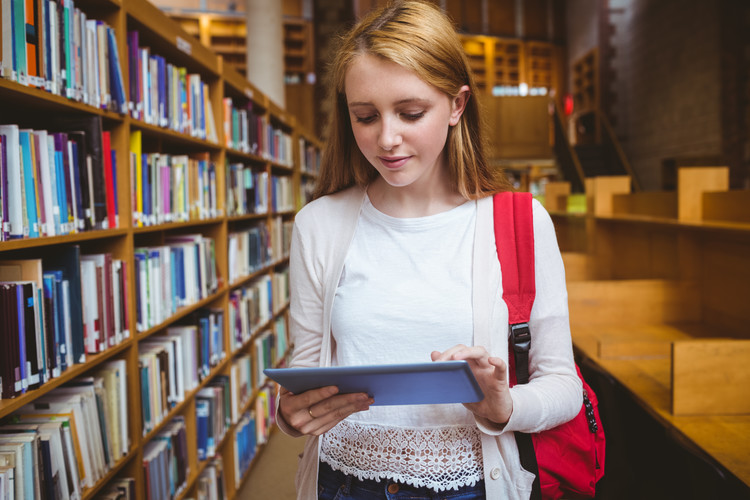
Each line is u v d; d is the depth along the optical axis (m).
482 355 0.77
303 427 0.84
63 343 1.36
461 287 0.90
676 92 9.62
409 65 0.77
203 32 12.39
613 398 1.73
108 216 1.60
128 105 1.72
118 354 1.72
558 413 0.88
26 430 1.24
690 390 1.66
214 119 2.66
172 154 2.64
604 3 12.55
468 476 0.90
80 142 1.46
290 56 12.80
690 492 1.38
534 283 0.91
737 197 2.52
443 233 0.93
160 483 1.92
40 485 1.22
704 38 8.60
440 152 0.91
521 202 0.93
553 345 0.93
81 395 1.42
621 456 1.71
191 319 2.31
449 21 0.85
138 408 1.73
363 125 0.84
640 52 11.17
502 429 0.84
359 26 0.84
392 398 0.82
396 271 0.92
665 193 3.16
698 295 2.86
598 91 12.85
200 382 2.31
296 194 4.68
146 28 1.85
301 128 4.97
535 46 15.34
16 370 1.16
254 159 3.41
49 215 1.31
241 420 3.00
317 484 0.97
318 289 0.99
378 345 0.90
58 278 1.35
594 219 4.06
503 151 12.04
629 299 2.86
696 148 8.92
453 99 0.88
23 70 1.19
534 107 12.05
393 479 0.90
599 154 11.89
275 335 3.79
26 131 1.24
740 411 1.66
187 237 2.33
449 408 0.90
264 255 3.50
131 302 1.71
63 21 1.35
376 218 0.96
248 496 2.82
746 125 7.86
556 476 0.94
